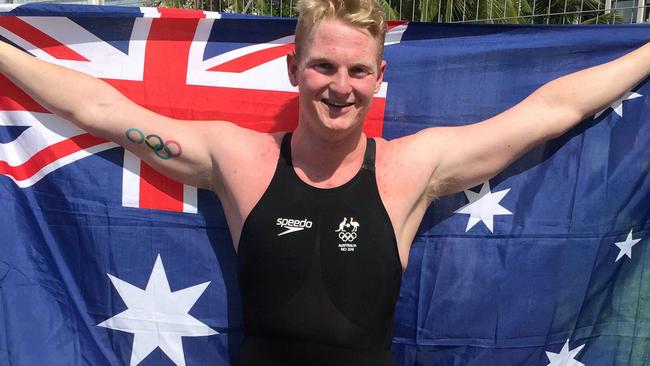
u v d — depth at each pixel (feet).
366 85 6.55
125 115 7.71
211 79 8.61
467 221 8.72
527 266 8.76
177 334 8.84
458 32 8.61
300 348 6.93
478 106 8.68
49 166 8.49
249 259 6.97
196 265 8.76
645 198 8.72
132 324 8.81
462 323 8.83
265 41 8.59
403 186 7.20
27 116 8.38
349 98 6.50
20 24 8.30
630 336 8.91
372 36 6.53
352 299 6.91
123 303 8.77
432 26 8.57
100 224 8.64
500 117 7.84
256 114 8.66
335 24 6.37
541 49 8.55
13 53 7.66
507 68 8.63
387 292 7.06
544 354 8.90
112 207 8.64
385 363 7.19
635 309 8.88
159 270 8.75
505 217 8.71
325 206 6.93
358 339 6.95
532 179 8.68
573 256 8.77
